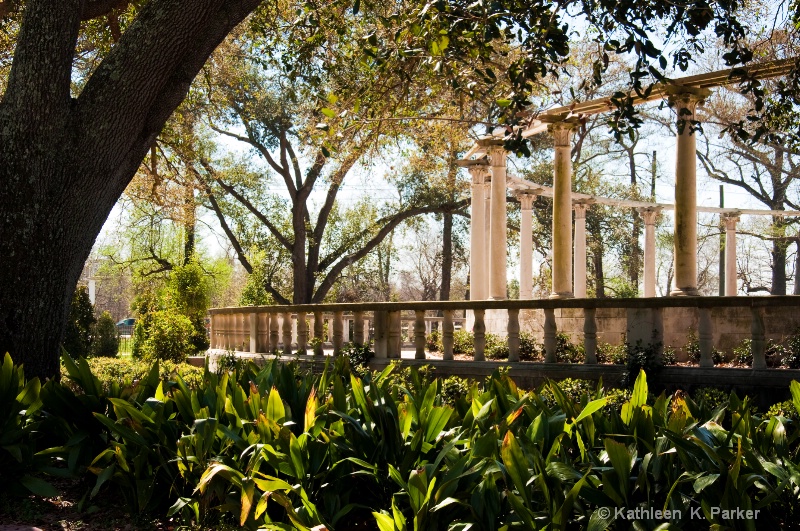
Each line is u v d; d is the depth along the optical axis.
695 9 7.50
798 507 4.61
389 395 5.39
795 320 11.73
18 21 14.10
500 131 19.42
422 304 13.01
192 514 5.60
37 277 7.88
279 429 5.13
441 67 8.19
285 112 34.03
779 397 10.26
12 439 6.07
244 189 37.16
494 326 19.39
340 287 48.56
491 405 5.37
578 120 17.11
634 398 5.26
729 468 4.30
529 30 7.77
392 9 13.39
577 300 11.73
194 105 20.16
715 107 27.88
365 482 5.20
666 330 12.78
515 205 38.09
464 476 4.50
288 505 4.57
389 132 13.20
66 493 6.49
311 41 11.45
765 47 13.03
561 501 4.14
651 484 4.33
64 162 8.02
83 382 6.68
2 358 7.73
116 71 8.13
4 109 7.92
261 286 30.36
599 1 8.21
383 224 38.12
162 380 6.88
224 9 8.74
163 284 37.91
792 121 9.72
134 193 23.31
